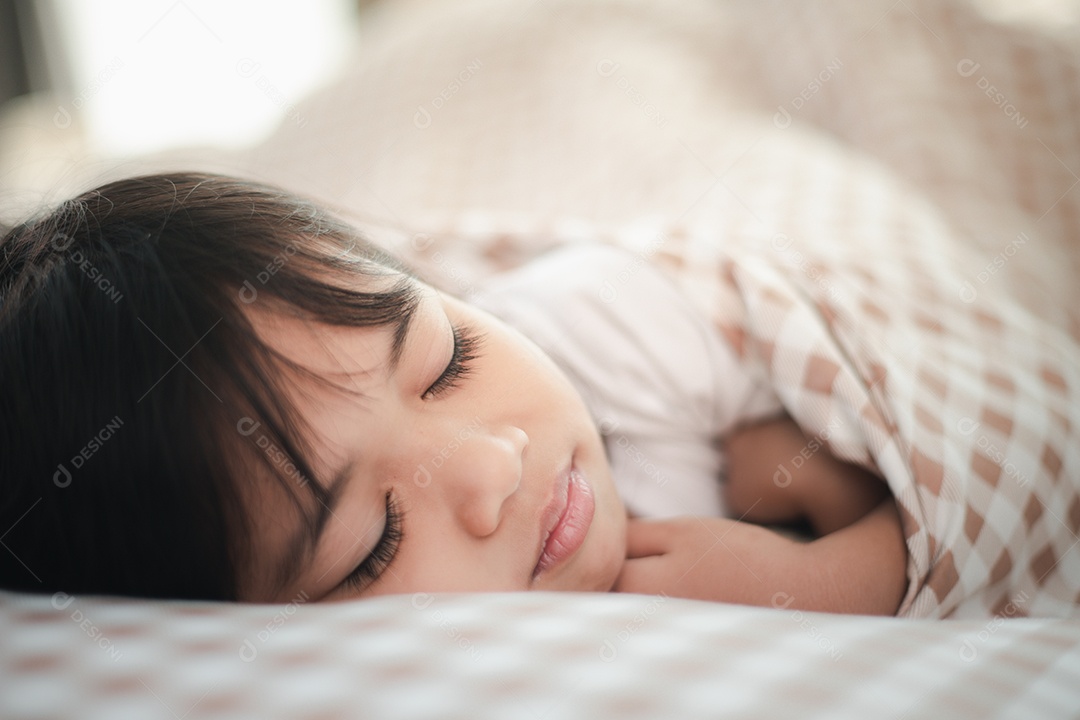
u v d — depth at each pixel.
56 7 2.82
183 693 0.35
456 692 0.35
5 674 0.37
